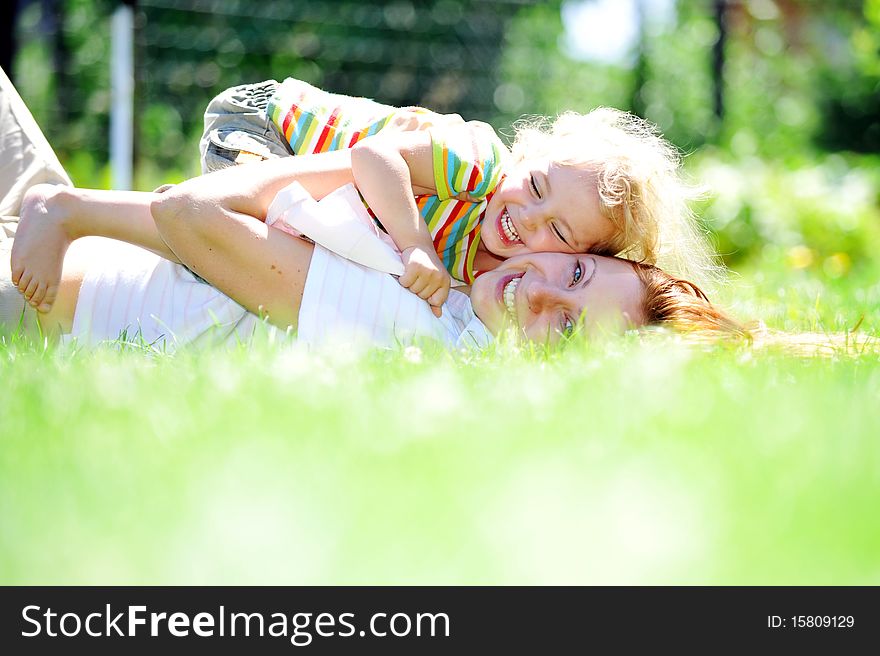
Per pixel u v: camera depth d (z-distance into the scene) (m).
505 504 2.60
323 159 5.38
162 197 5.11
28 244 5.09
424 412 3.54
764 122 25.34
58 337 5.48
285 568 2.30
